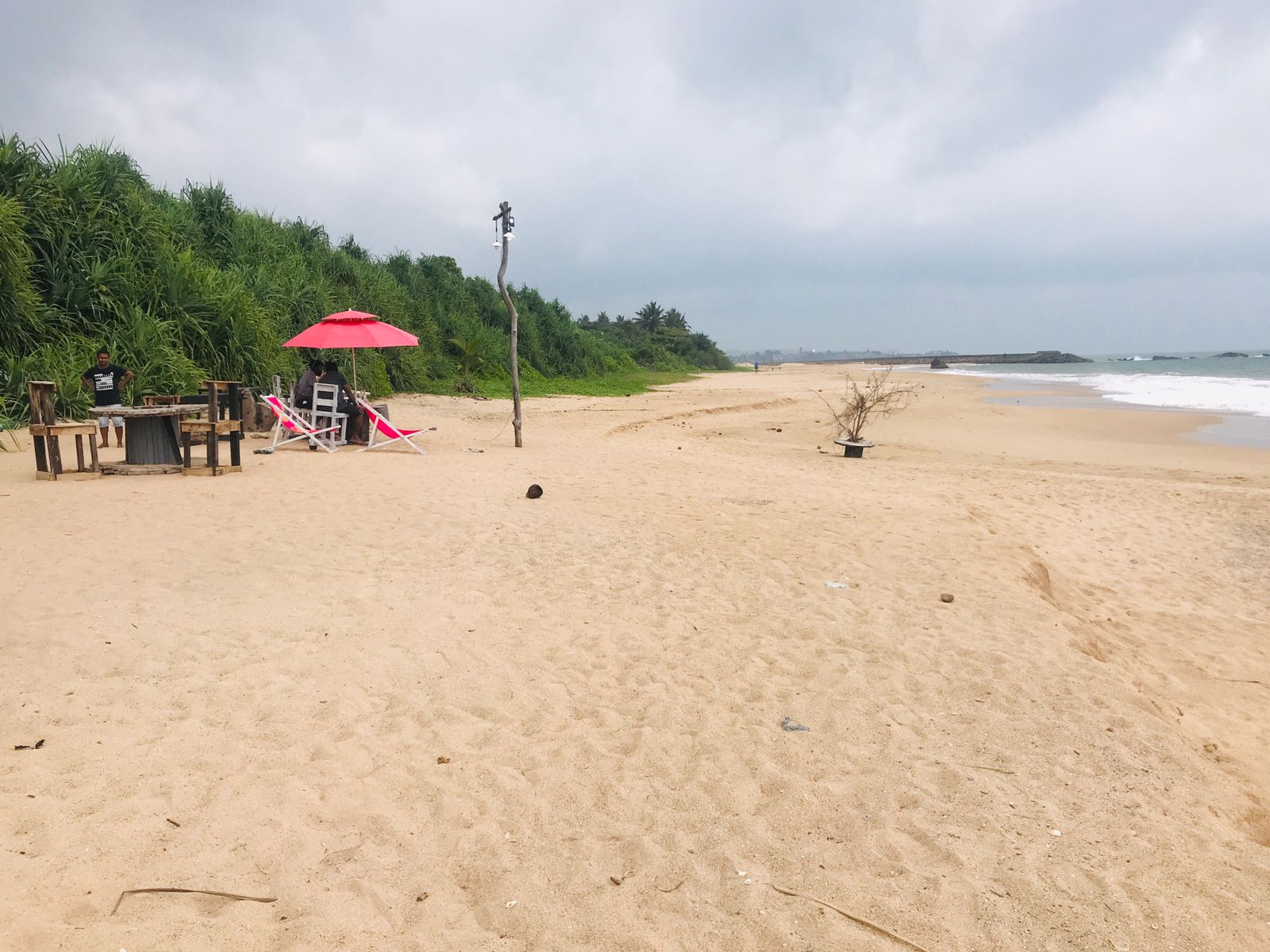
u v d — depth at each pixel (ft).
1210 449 57.26
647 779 11.51
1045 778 11.78
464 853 9.66
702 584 20.42
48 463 31.86
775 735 12.88
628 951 8.16
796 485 36.22
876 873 9.53
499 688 14.23
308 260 77.15
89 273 46.75
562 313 135.44
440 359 91.30
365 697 13.53
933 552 23.75
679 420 72.64
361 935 8.17
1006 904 8.98
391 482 32.01
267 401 41.45
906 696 14.42
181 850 9.23
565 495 31.04
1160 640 20.49
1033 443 60.29
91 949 7.59
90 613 16.29
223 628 16.02
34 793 10.09
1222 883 9.50
